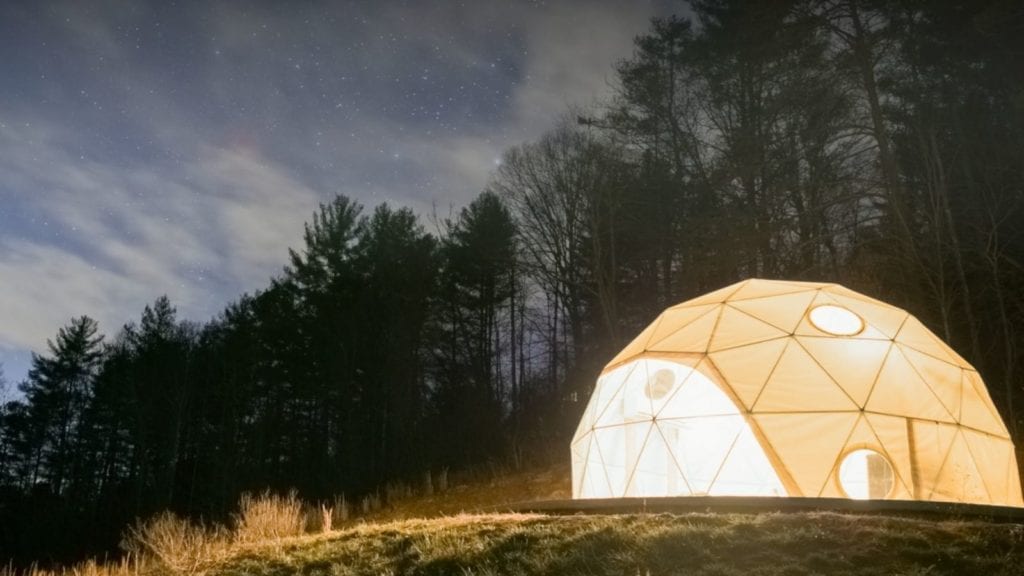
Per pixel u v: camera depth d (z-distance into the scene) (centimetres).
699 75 3150
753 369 1184
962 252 2139
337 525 1925
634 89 3325
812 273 2488
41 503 4206
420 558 826
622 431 1273
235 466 4012
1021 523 802
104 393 4612
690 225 2922
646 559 694
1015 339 2020
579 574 692
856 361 1170
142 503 3969
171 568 1052
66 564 3478
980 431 1186
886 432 1090
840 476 1054
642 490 1202
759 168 2759
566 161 3422
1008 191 2158
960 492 1080
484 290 4078
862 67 2434
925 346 1264
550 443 2702
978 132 2281
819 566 643
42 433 4909
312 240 4556
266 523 1228
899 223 2297
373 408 3916
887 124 2486
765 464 1091
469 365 3894
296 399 4369
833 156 2527
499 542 816
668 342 1316
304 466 3962
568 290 3528
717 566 659
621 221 3284
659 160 3247
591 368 3278
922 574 614
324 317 4284
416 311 4112
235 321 4681
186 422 4441
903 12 2430
